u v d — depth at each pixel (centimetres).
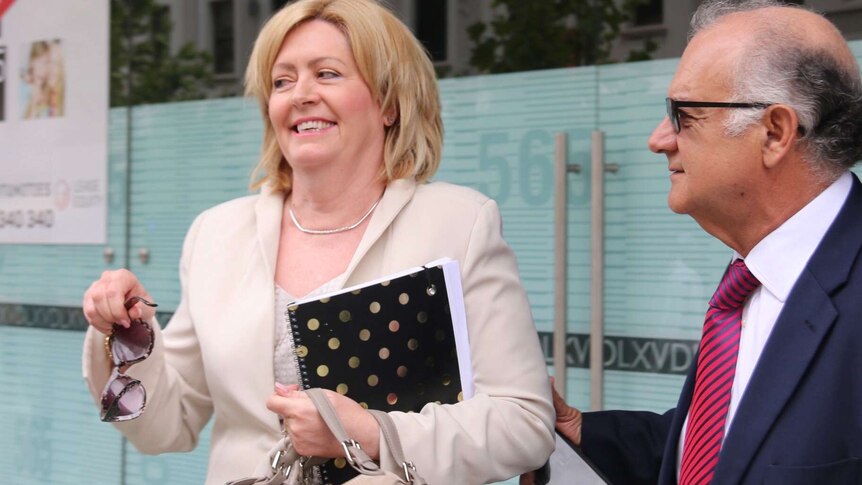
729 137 171
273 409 192
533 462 211
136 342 214
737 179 172
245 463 220
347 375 200
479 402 204
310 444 190
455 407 203
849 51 173
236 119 427
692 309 338
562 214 354
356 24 220
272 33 224
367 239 219
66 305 473
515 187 367
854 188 174
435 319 204
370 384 201
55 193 470
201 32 433
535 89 362
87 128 459
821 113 167
